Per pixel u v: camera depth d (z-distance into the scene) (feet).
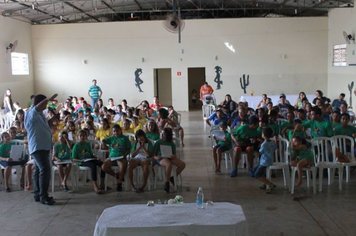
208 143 35.73
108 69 58.80
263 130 22.21
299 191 21.21
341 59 51.75
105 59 58.65
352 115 30.81
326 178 23.62
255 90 58.65
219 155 25.38
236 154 24.35
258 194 20.88
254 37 57.88
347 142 23.84
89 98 59.00
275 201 19.69
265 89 58.54
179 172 22.00
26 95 55.67
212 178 24.27
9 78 49.73
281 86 58.34
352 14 47.47
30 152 19.67
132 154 22.09
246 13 65.92
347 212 17.95
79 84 58.90
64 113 31.07
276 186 22.22
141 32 58.18
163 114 28.99
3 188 22.76
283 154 23.32
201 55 58.44
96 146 24.58
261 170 21.18
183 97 59.41
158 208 12.39
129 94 59.16
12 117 37.09
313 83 57.93
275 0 54.19
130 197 20.81
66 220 17.67
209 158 29.84
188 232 10.81
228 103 37.37
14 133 24.27
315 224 16.65
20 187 22.91
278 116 29.25
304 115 27.04
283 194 20.76
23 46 54.80
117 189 21.99
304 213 17.94
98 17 65.57
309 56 57.62
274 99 47.32
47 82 58.75
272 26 57.57
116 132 22.43
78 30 58.18
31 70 57.67
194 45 58.29
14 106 41.68
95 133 26.61
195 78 69.62
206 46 58.23
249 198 20.25
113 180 24.13
